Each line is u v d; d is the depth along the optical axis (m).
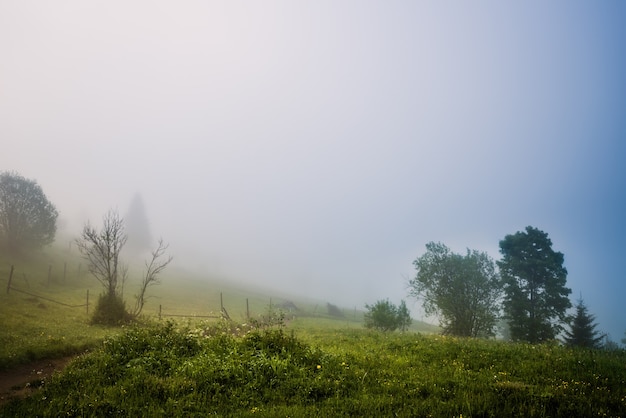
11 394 10.48
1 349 14.59
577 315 45.94
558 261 40.38
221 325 20.23
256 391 9.55
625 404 8.50
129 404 8.75
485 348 16.12
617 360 14.02
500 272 41.91
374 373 11.26
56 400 9.16
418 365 12.67
